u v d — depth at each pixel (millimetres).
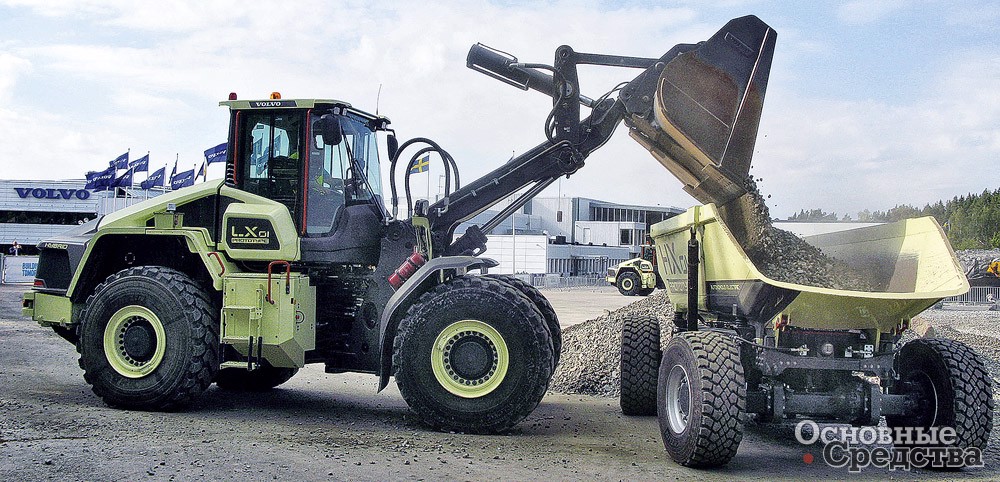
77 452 5949
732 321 7051
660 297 15352
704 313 7805
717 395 5750
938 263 6066
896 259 6652
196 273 8672
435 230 8547
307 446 6426
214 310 8055
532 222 73250
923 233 6355
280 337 7688
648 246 37844
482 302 7203
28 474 5301
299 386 10250
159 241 8648
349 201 8250
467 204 8547
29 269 44719
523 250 57344
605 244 74250
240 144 8359
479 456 6273
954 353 6168
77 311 8617
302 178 8141
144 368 7855
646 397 8414
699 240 7188
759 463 6316
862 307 5984
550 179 8641
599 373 10430
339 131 7824
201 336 7820
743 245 7293
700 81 7273
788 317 6070
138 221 8391
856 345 6277
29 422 7078
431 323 7246
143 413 7762
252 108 8250
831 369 6184
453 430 7297
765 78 7195
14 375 10164
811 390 6402
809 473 6020
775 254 7023
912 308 5941
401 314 7840
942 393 6145
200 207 8367
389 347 7637
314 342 8117
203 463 5738
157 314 7812
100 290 7992
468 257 7758
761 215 7133
